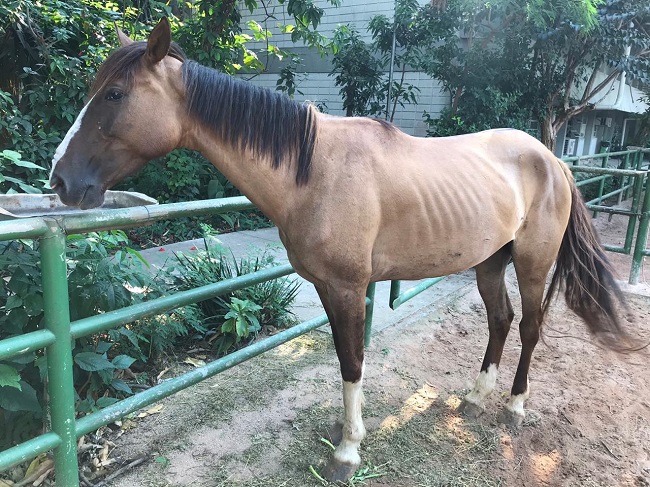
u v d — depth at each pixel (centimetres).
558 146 1133
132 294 241
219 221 609
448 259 195
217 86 158
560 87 722
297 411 237
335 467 192
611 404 254
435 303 387
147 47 143
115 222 158
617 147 1453
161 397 187
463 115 658
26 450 147
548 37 633
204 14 607
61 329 148
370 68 705
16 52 544
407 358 297
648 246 599
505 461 208
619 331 240
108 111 143
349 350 182
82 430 161
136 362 268
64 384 153
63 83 513
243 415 232
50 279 144
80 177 143
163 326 263
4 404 166
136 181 605
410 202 179
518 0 612
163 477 189
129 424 221
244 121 160
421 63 655
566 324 360
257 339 311
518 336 340
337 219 167
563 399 257
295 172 168
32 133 511
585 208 239
